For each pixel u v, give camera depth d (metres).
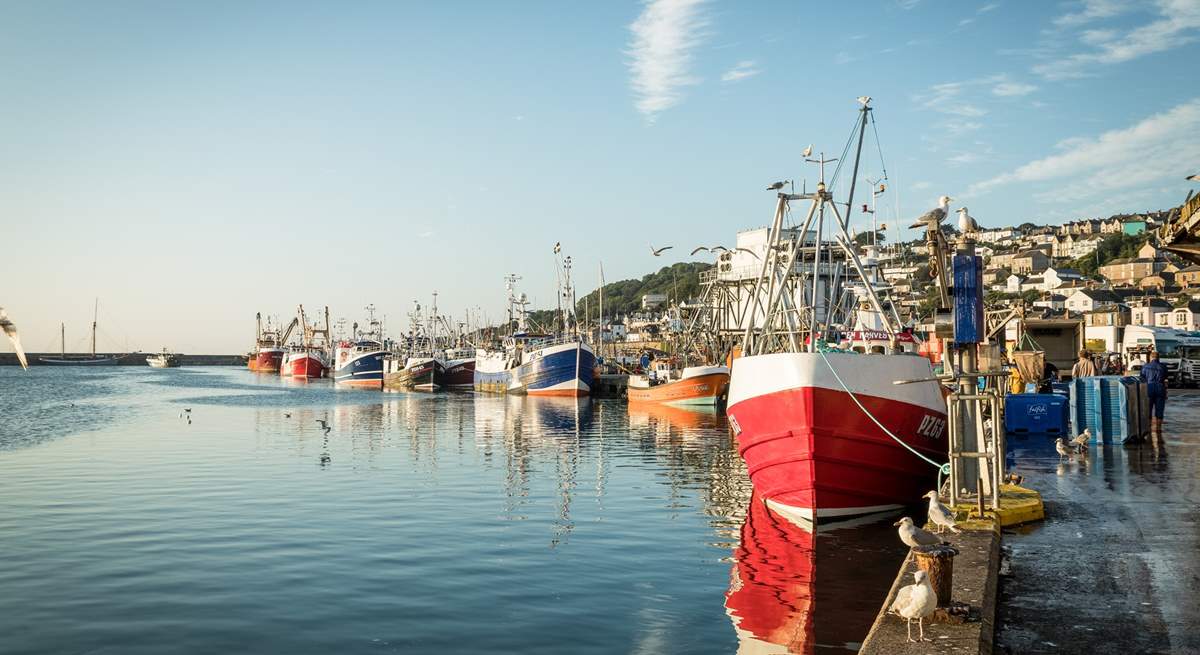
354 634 11.62
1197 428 27.53
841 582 13.70
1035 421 27.73
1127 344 63.72
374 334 165.38
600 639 11.30
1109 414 23.91
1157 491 15.88
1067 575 10.02
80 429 48.19
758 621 11.85
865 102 23.17
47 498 23.28
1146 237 189.12
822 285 46.00
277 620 12.25
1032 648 7.62
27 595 13.54
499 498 23.17
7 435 44.28
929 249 14.71
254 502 22.56
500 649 10.98
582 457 33.28
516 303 107.88
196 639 11.43
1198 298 122.44
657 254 29.70
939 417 18.61
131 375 194.38
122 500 22.94
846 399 17.33
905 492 18.58
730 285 72.88
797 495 18.05
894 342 21.81
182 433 45.47
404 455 34.34
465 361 121.56
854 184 23.34
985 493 14.35
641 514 20.59
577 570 15.04
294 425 51.16
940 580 8.34
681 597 13.19
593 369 89.50
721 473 28.36
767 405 18.17
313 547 17.02
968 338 14.32
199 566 15.45
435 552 16.56
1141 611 8.62
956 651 7.27
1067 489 16.12
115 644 11.25
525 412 63.53
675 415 58.44
